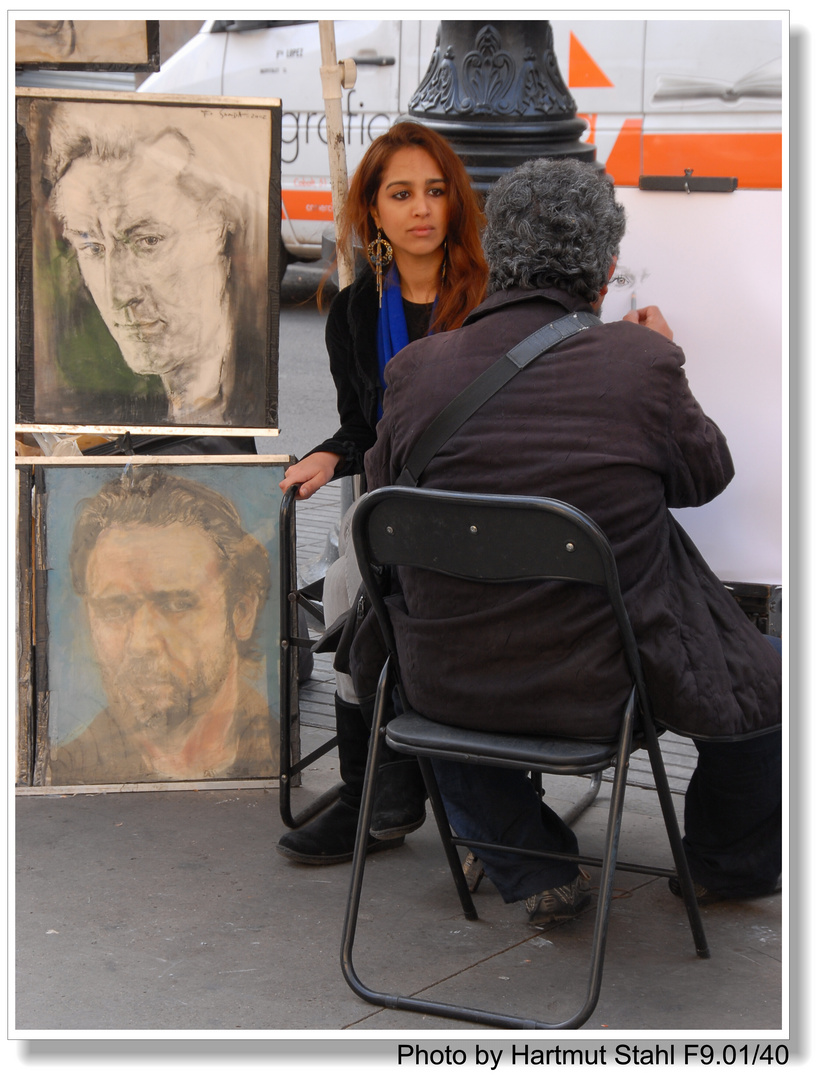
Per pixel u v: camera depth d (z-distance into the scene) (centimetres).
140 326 324
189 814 322
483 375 227
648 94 616
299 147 950
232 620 332
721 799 265
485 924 269
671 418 223
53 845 304
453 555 216
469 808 260
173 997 239
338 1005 237
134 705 333
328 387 859
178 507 328
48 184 318
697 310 319
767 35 591
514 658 223
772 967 250
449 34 389
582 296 235
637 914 272
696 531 332
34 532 327
